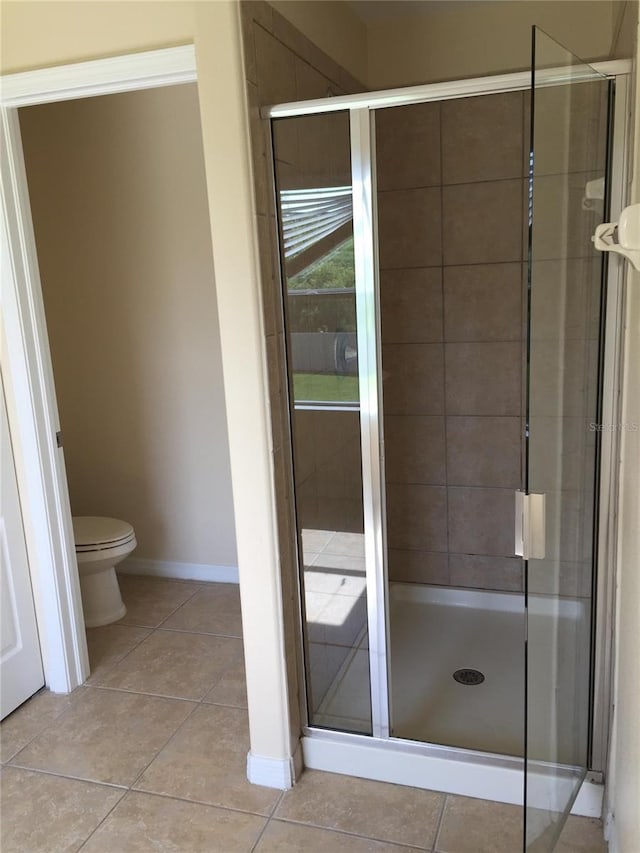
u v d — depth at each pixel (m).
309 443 2.22
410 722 2.54
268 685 2.20
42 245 3.65
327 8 2.56
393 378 3.23
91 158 3.47
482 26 2.88
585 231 1.70
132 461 3.80
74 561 2.83
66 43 2.20
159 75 2.13
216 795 2.24
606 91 1.72
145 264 3.52
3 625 2.67
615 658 1.91
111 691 2.83
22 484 2.71
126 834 2.10
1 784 2.33
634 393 1.56
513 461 3.15
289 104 1.96
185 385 3.61
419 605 3.41
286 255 2.12
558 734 1.86
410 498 3.34
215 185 1.93
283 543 2.17
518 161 2.88
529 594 1.62
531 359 1.50
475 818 2.09
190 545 3.82
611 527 1.91
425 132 2.97
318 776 2.31
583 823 2.05
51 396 2.68
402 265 3.11
